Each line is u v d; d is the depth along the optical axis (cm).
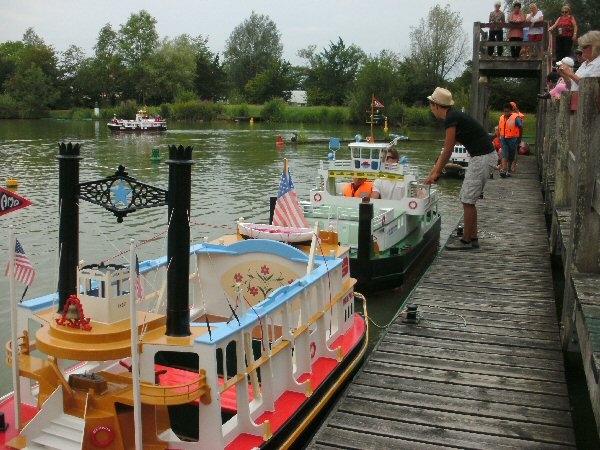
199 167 3200
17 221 1819
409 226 1469
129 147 4234
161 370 638
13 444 542
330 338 817
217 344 539
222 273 815
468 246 1180
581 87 686
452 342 773
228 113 8256
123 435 530
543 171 1892
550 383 671
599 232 697
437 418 608
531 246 1205
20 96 8531
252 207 2138
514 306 886
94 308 541
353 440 575
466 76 7938
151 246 1577
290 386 686
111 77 9444
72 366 715
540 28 2470
